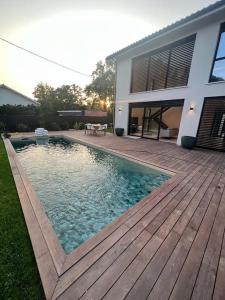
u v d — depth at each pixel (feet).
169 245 7.04
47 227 8.01
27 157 24.41
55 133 46.55
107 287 5.25
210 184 13.53
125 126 41.52
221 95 25.21
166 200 10.84
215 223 8.61
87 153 26.84
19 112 52.39
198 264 6.18
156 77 34.73
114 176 17.75
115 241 7.18
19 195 11.18
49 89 119.34
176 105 31.24
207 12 22.80
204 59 26.30
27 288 5.27
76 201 12.87
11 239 7.32
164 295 5.08
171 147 28.60
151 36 29.12
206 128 27.66
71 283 5.33
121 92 41.22
